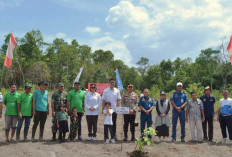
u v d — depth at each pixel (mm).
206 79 61688
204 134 8719
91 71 65625
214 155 6891
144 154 6652
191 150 7246
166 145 7594
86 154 6594
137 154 6629
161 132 8203
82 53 81188
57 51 74688
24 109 7977
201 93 18719
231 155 6934
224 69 56250
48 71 60875
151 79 71500
